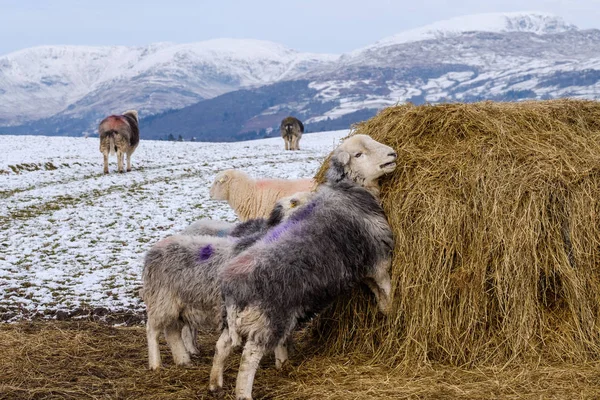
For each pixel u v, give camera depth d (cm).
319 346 639
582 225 565
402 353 574
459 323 565
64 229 1430
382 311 590
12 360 627
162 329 624
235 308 524
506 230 562
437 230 573
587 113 651
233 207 914
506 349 555
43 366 616
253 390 542
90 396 544
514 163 584
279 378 568
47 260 1143
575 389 498
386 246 580
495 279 562
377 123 669
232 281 523
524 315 554
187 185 2097
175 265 603
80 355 653
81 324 775
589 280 562
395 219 589
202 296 592
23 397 541
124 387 564
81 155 2942
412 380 536
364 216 573
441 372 545
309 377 563
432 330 568
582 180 574
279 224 578
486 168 583
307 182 898
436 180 591
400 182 604
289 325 532
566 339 552
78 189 2023
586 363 541
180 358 627
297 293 530
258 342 520
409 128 635
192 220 1547
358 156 592
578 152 595
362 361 587
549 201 570
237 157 3031
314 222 554
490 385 515
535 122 621
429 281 572
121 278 1011
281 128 3575
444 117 629
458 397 497
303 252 536
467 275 565
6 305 873
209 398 537
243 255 532
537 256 562
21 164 2483
